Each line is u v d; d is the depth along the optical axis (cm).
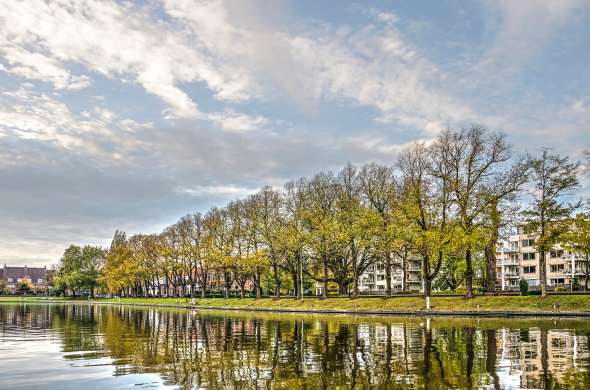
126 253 15738
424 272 6606
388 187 7619
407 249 7119
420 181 6781
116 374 2023
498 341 2856
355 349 2623
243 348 2795
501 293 6712
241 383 1791
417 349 2570
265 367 2112
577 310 5412
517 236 14650
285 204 9162
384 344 2814
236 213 10619
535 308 5672
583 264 13012
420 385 1697
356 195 8156
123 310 9869
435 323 4441
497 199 6297
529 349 2502
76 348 2967
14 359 2522
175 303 12500
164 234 13738
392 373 1916
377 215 7412
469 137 6475
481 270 10588
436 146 6600
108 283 16075
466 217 6238
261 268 10412
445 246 6256
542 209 6194
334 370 2006
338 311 7181
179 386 1764
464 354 2359
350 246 8031
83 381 1892
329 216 8350
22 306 13188
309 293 13362
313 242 8256
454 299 6481
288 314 7106
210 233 11431
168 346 2972
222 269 11775
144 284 16950
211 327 4494
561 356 2266
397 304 6825
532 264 14238
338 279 9300
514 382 1723
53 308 11450
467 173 6444
